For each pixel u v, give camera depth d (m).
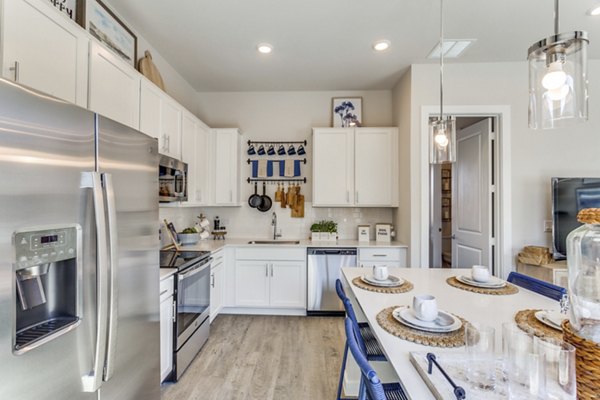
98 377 1.08
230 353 2.65
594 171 3.13
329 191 3.76
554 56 1.30
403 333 1.18
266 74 3.51
